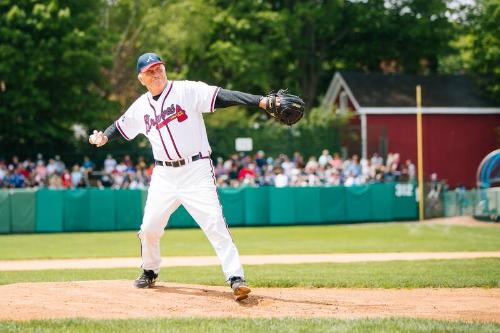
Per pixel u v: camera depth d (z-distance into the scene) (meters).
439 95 58.44
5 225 36.34
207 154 12.23
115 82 58.28
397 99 57.44
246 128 45.56
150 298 12.10
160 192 12.29
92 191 37.62
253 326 9.81
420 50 66.88
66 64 45.97
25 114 46.53
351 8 64.00
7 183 39.47
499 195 38.22
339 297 13.28
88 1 49.09
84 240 32.19
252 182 41.44
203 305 11.73
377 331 9.48
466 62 61.50
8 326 9.82
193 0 57.78
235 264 11.99
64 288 12.87
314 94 65.81
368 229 36.75
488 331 9.51
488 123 57.78
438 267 19.38
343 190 41.00
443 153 56.97
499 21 56.28
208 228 12.09
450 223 39.22
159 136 12.04
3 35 44.53
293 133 45.75
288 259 23.45
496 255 23.86
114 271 19.84
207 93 11.85
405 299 13.16
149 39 58.62
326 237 32.44
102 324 9.94
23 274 19.11
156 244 12.79
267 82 60.09
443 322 10.16
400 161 56.34
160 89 11.96
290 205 40.00
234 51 57.53
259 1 61.12
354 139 46.47
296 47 63.91
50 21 45.12
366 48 67.25
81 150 45.66
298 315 11.12
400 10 65.12
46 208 36.88
